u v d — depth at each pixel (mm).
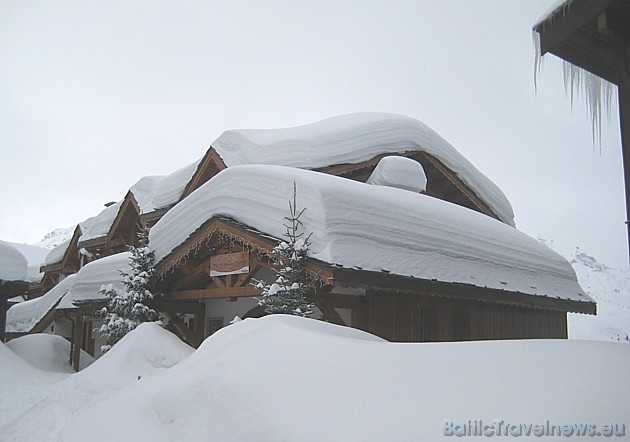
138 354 9531
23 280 16719
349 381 4012
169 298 12875
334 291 9750
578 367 3316
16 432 6887
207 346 6719
